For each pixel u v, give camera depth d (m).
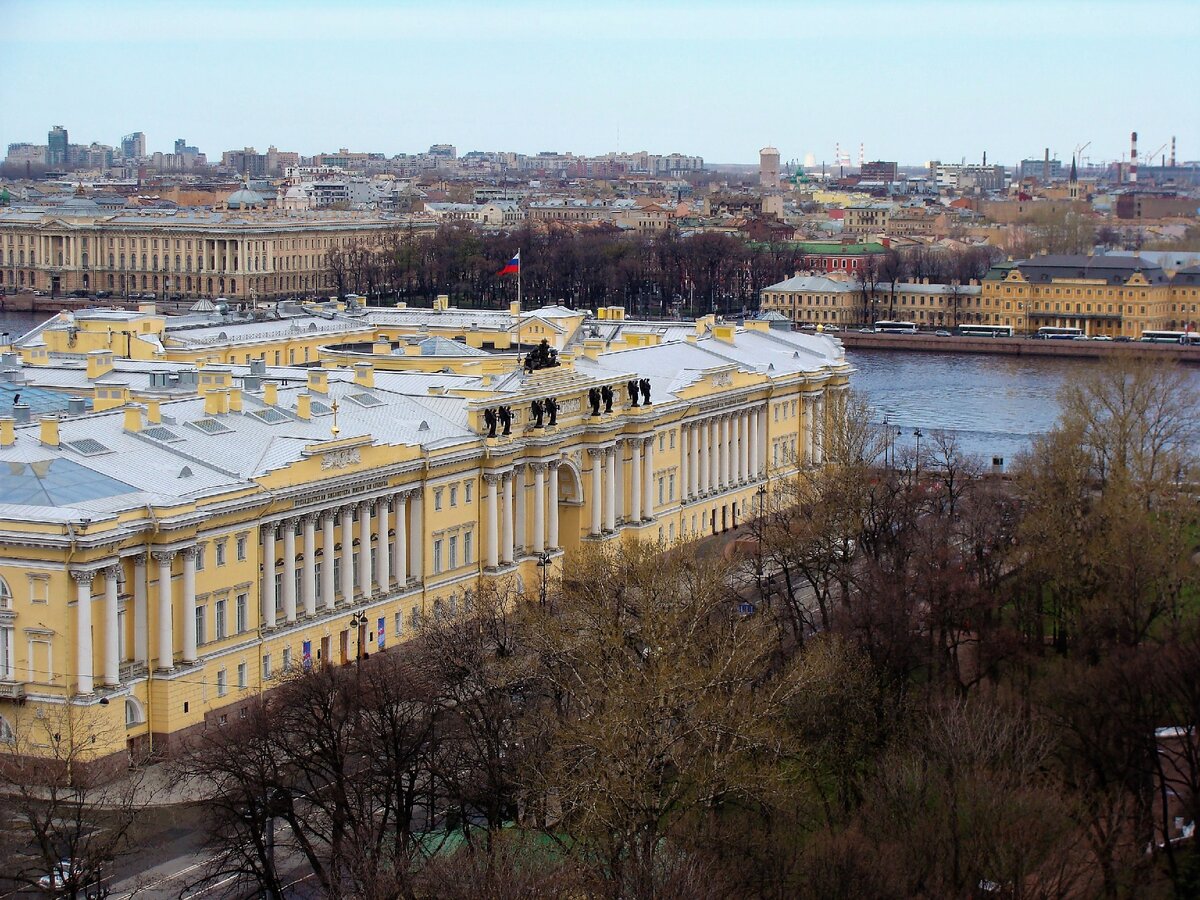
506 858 161.00
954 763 179.88
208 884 181.62
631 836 167.25
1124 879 172.88
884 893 160.88
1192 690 195.88
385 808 183.38
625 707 179.50
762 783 178.62
